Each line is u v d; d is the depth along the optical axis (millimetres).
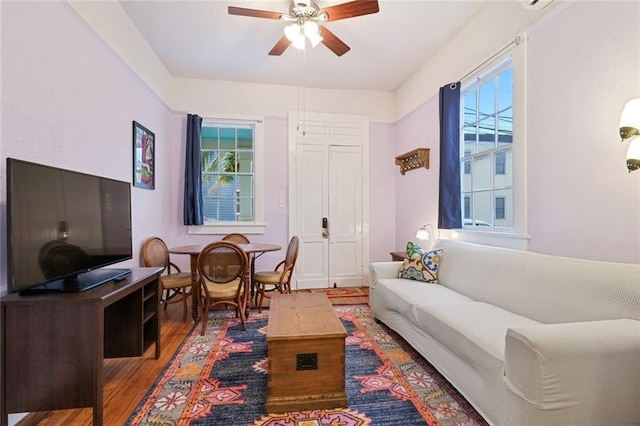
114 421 1633
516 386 1305
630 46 1694
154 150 3600
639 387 1275
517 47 2441
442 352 1989
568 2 2031
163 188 3959
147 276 2086
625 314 1478
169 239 4230
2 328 1486
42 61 1791
